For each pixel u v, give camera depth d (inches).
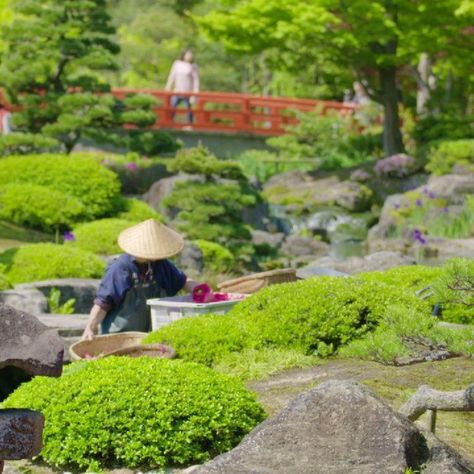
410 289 386.9
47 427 241.4
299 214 1192.8
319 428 199.9
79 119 1050.7
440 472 195.2
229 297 373.1
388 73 1305.4
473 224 1055.6
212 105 2145.7
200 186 857.5
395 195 1154.0
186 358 317.1
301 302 339.9
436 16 1174.3
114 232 753.6
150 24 2159.2
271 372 313.3
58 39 1078.4
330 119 1423.5
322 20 1117.1
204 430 241.0
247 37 1228.5
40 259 594.2
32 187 872.3
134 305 359.6
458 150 1179.3
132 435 239.0
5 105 1251.2
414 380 303.1
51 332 152.5
